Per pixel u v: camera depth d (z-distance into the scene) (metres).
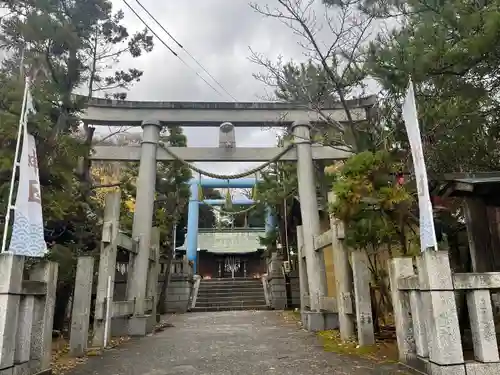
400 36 6.80
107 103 12.73
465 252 9.34
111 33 11.77
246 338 10.16
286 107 13.14
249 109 13.18
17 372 5.23
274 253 21.47
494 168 8.77
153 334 11.41
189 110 13.08
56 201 8.75
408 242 8.62
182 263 21.06
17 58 8.90
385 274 9.17
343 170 7.86
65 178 8.80
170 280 20.28
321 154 12.99
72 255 10.26
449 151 8.16
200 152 12.92
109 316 9.27
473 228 7.65
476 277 5.32
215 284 23.94
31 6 9.02
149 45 12.30
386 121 8.38
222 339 10.08
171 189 19.56
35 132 8.05
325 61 8.59
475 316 5.25
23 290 5.43
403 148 8.05
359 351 7.59
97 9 9.89
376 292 9.77
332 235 9.70
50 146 8.45
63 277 10.06
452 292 5.24
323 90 9.28
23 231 5.63
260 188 20.11
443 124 7.32
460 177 7.65
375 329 8.82
